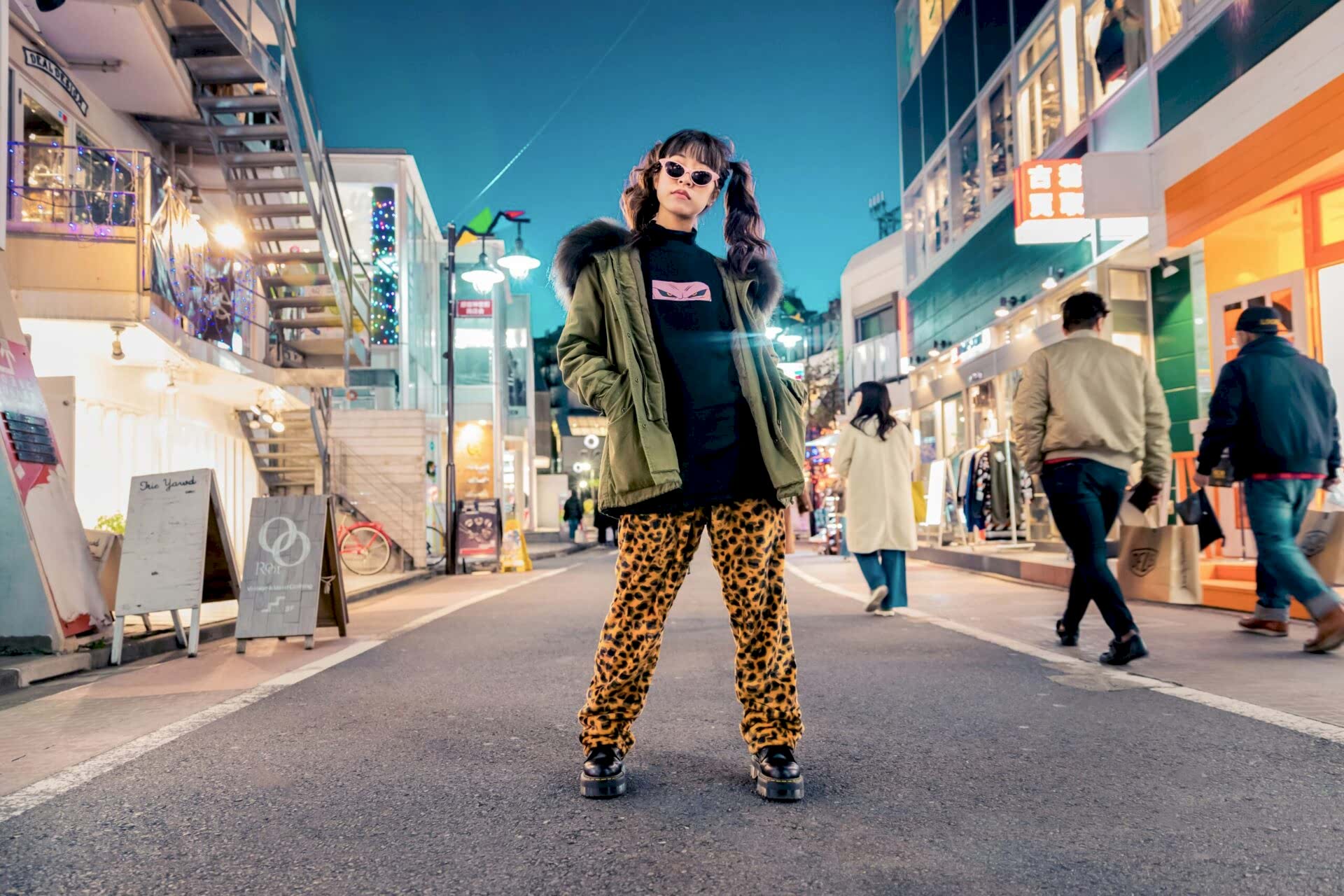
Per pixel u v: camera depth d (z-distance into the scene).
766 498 2.72
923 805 2.57
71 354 9.90
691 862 2.17
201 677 5.14
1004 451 13.50
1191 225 10.13
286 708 4.10
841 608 7.90
